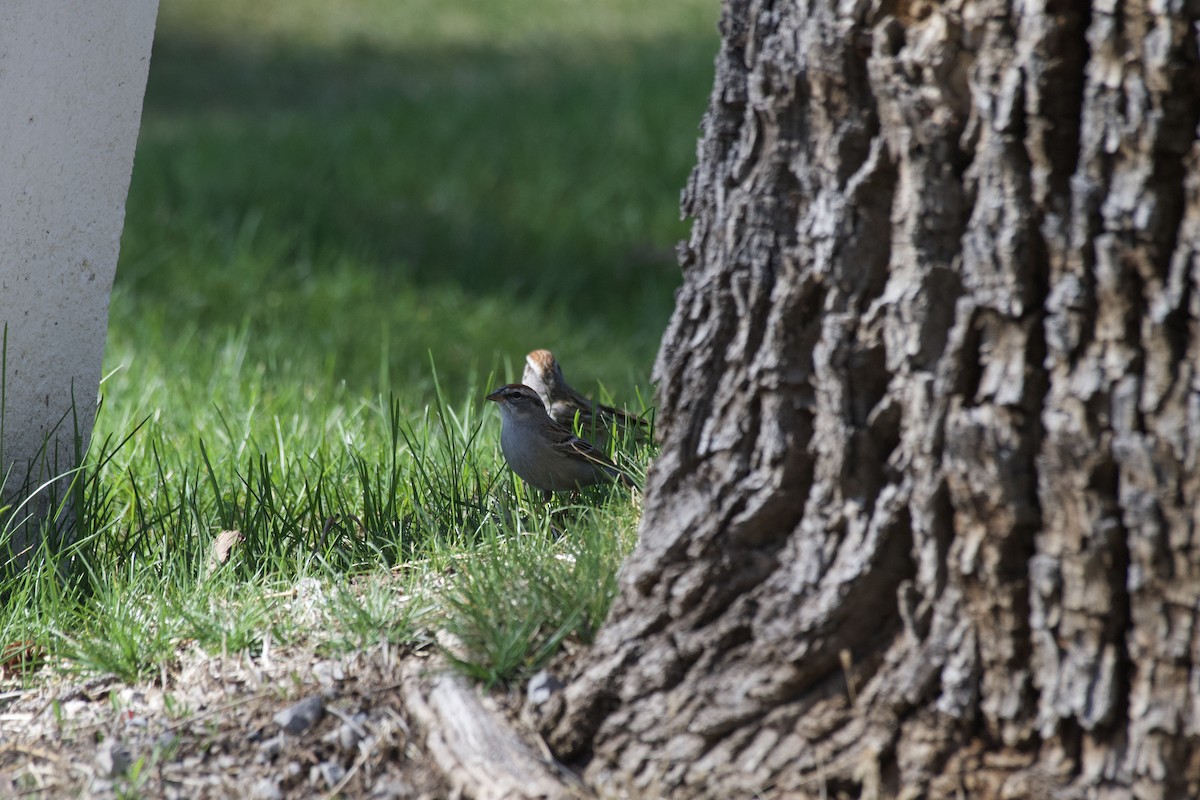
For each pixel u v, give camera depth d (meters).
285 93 39.81
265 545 8.01
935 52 4.75
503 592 6.39
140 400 11.92
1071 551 4.75
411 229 24.31
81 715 6.46
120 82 7.85
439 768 5.66
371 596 6.81
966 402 4.89
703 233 5.53
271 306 19.02
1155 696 4.68
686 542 5.50
